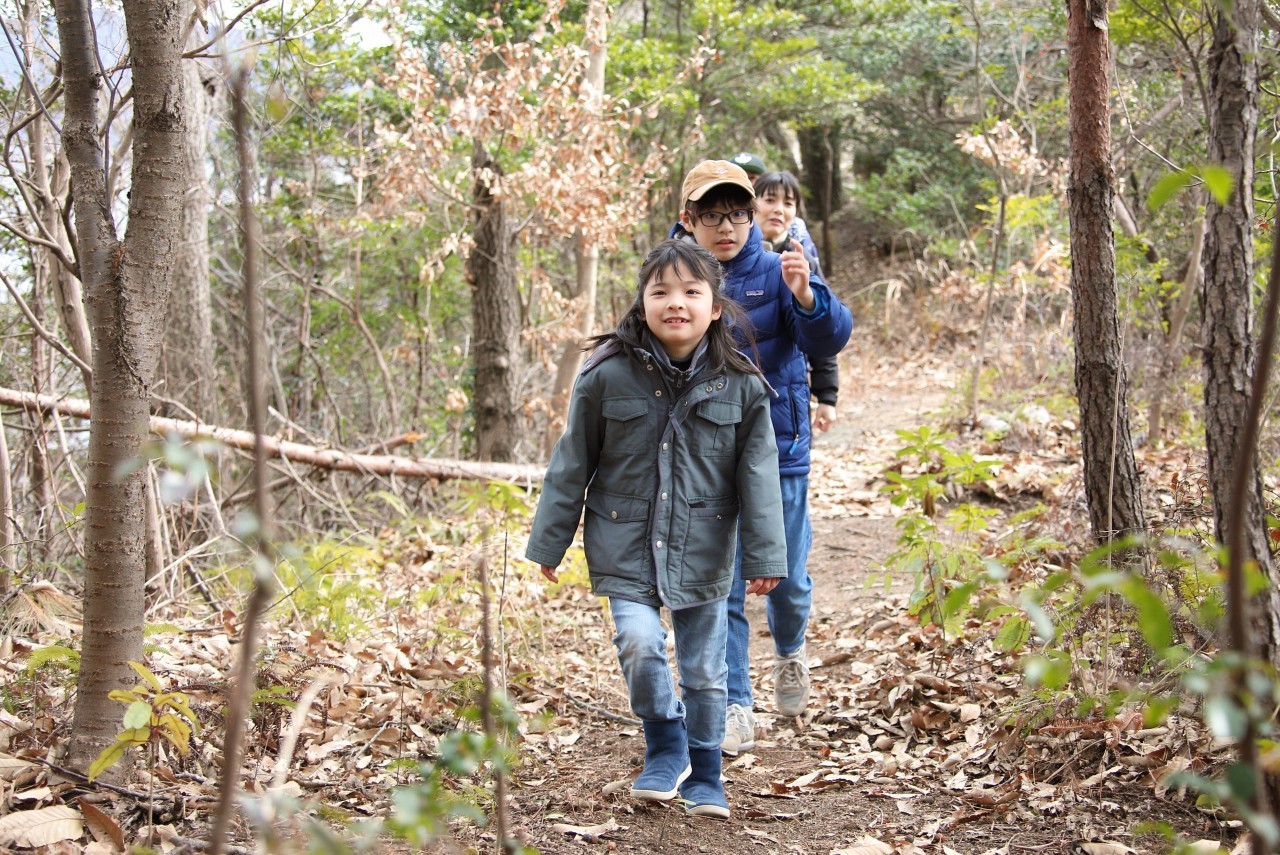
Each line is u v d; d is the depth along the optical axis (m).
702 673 2.95
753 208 3.58
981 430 7.91
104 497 2.62
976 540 4.70
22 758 2.59
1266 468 4.48
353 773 3.03
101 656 2.66
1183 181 1.16
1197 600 2.91
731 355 2.92
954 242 14.59
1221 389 2.52
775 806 3.06
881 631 4.55
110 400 2.61
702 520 2.91
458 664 3.96
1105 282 3.20
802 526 3.66
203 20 3.01
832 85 14.94
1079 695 3.02
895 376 12.34
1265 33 3.51
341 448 7.77
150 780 2.48
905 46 17.25
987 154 8.77
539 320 10.49
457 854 2.53
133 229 2.60
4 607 3.75
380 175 8.77
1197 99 6.33
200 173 7.81
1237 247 2.49
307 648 3.74
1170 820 2.62
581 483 2.94
